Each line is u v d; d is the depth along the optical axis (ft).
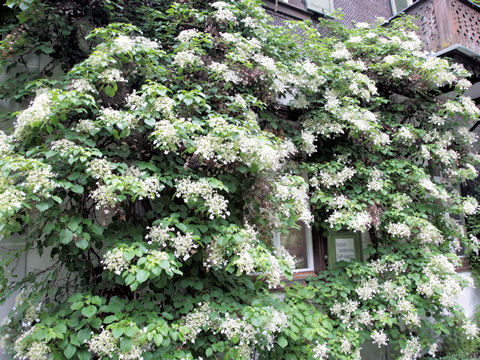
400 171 10.48
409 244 10.39
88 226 6.02
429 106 11.69
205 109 7.67
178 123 6.40
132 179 6.03
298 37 10.82
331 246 11.44
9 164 5.30
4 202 5.07
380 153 11.25
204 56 8.26
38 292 6.37
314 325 7.77
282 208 8.04
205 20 8.86
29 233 6.66
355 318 8.97
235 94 8.64
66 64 8.34
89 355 5.37
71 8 8.10
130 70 7.60
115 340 5.34
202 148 6.57
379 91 12.09
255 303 6.45
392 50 11.82
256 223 8.22
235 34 8.38
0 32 7.79
